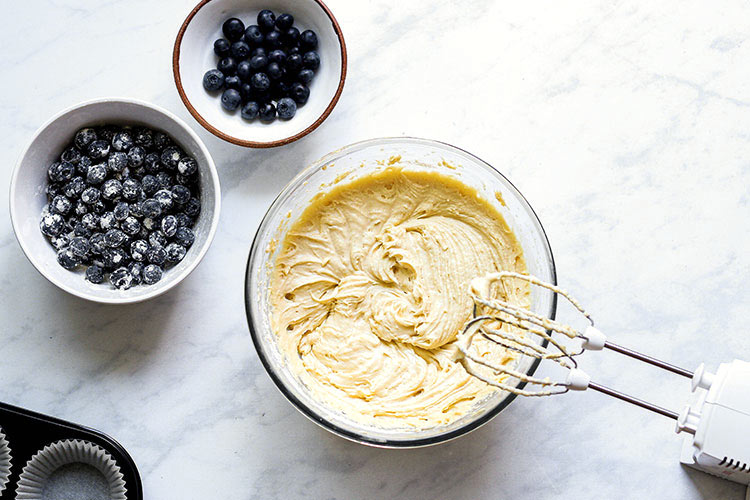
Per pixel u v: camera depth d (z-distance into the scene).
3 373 0.80
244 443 0.80
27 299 0.80
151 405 0.80
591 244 0.81
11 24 0.82
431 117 0.82
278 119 0.81
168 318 0.81
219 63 0.80
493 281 0.71
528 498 0.80
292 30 0.80
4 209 0.81
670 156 0.82
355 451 0.80
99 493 0.79
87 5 0.82
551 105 0.82
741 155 0.82
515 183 0.81
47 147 0.77
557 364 0.80
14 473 0.77
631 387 0.80
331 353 0.78
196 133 0.81
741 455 0.70
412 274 0.78
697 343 0.81
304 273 0.79
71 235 0.78
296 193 0.77
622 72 0.82
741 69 0.82
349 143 0.82
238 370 0.80
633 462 0.80
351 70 0.82
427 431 0.75
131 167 0.79
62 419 0.79
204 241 0.77
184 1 0.82
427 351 0.78
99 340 0.80
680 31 0.82
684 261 0.81
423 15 0.82
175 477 0.80
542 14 0.82
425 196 0.80
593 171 0.82
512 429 0.80
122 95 0.82
